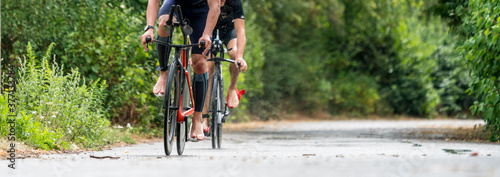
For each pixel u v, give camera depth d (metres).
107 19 14.92
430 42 40.75
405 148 11.12
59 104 10.80
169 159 7.64
